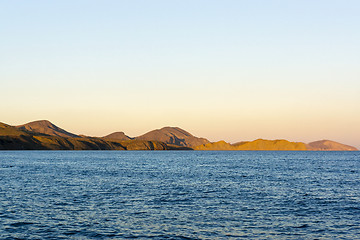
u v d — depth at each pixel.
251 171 94.75
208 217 35.22
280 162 154.38
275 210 38.72
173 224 32.41
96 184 61.25
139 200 44.66
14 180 66.94
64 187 56.81
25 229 30.47
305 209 39.28
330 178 74.31
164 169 102.88
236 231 30.30
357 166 120.94
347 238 28.48
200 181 67.25
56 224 32.12
